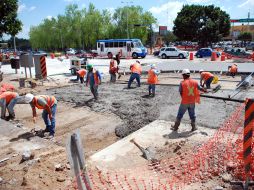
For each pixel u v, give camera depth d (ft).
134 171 19.38
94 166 19.99
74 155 12.84
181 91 25.66
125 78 63.05
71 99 42.09
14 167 20.27
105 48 134.41
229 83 51.47
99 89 49.49
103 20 233.96
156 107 35.83
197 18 207.00
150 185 17.34
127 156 21.77
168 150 22.11
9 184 17.83
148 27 219.20
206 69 71.77
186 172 18.66
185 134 25.75
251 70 68.03
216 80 50.47
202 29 204.74
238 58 107.96
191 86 25.44
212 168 18.83
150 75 41.75
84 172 13.08
